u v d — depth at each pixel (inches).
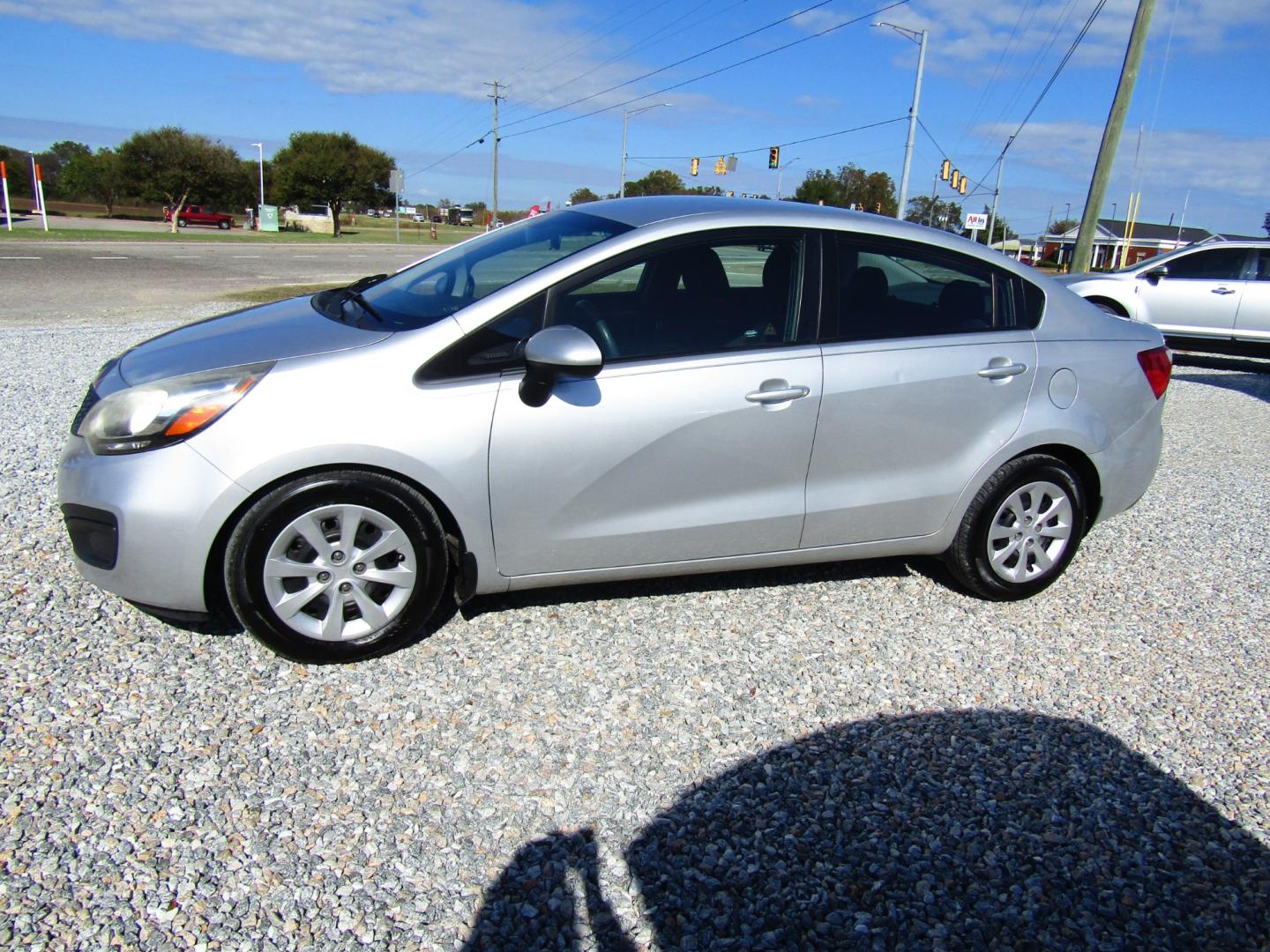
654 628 143.7
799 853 97.7
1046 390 154.6
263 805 98.7
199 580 116.7
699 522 138.5
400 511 123.2
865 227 146.9
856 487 146.4
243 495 115.0
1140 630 156.6
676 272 135.2
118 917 82.7
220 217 2215.8
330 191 2504.9
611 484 132.0
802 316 140.7
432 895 88.3
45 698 114.8
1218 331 475.2
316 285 699.4
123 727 110.1
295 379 118.1
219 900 85.7
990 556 156.9
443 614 143.5
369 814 98.6
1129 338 165.3
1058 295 161.3
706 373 133.9
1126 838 103.7
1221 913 93.4
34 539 160.9
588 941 84.4
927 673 137.1
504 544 130.0
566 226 152.3
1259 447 297.7
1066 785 112.6
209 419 115.2
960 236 156.1
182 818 95.9
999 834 102.9
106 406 119.6
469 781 105.1
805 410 138.8
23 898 83.9
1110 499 165.3
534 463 127.0
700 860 95.6
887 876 95.3
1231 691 137.9
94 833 92.8
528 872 92.2
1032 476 156.0
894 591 164.2
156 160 2143.2
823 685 131.3
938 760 115.6
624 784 106.7
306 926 83.5
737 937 86.3
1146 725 127.1
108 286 629.9
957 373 147.6
